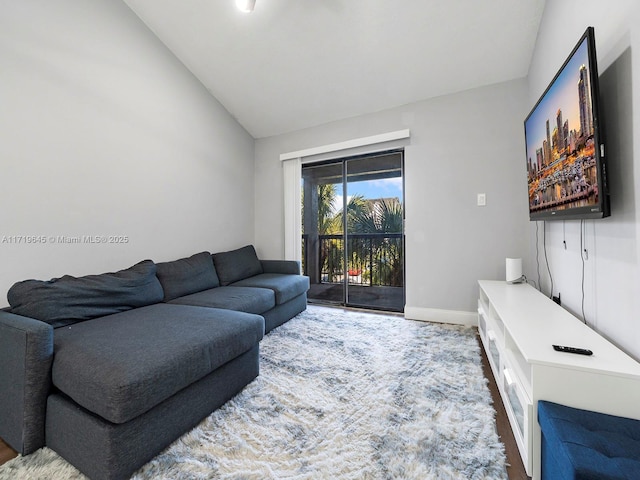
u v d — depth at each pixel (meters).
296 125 3.51
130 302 1.88
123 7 2.23
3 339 1.20
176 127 2.70
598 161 1.13
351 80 2.77
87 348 1.19
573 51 1.30
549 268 2.07
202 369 1.28
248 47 2.57
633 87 1.06
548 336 1.17
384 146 3.04
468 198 2.66
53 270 1.81
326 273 3.72
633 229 1.07
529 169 2.04
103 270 2.09
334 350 2.09
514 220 2.50
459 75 2.54
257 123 3.55
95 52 2.04
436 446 1.14
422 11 2.10
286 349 2.11
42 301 1.45
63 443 1.09
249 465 1.06
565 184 1.44
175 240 2.68
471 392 1.52
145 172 2.40
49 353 1.16
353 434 1.22
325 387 1.59
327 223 3.68
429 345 2.16
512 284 2.26
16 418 1.13
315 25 2.30
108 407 0.96
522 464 1.05
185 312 1.77
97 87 2.05
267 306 2.40
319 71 2.74
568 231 1.70
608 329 1.26
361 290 3.54
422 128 2.84
